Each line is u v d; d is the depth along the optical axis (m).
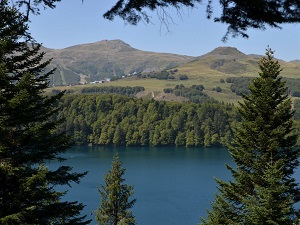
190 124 160.62
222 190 23.77
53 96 13.79
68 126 161.25
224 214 23.02
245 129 22.98
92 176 83.56
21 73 12.91
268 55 23.70
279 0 5.06
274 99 23.19
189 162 108.06
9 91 12.12
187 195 67.94
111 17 6.21
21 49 12.40
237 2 5.33
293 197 22.27
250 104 23.45
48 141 13.60
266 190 19.80
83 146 160.88
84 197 65.62
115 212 34.06
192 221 53.84
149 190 71.94
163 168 96.69
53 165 95.94
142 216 55.91
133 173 89.94
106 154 128.88
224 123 154.88
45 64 13.36
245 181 22.56
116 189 34.09
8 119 11.98
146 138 162.25
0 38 11.07
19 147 12.87
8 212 12.03
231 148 23.64
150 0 5.87
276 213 19.27
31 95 12.82
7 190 12.48
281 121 22.70
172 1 5.76
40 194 12.96
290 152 22.62
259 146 22.98
